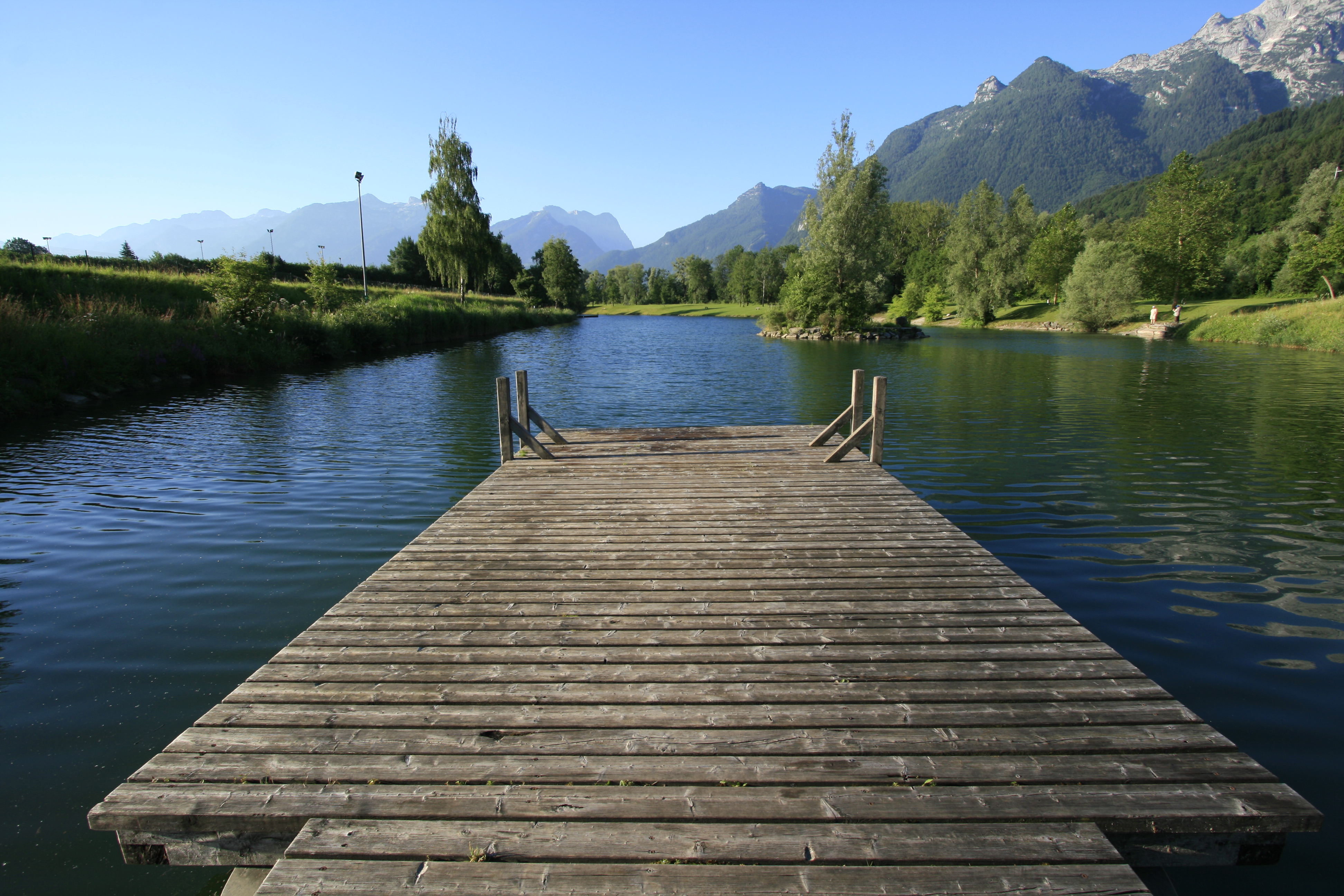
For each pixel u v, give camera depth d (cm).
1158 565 652
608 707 310
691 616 408
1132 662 467
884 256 5062
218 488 899
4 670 439
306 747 279
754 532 572
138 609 534
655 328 6675
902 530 575
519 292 8594
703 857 225
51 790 325
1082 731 291
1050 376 2394
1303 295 4819
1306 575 624
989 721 298
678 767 267
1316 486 946
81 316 1891
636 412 1617
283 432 1286
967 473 1026
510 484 745
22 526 740
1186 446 1216
